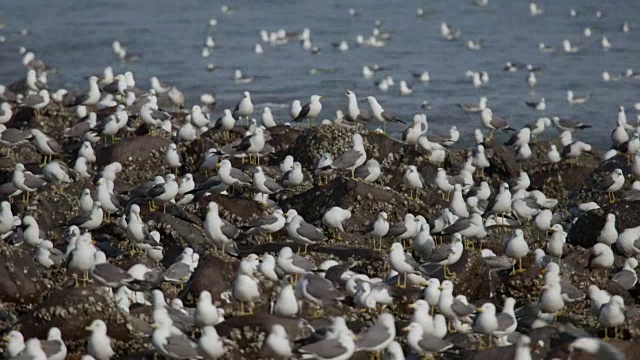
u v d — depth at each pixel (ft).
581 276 104.68
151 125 153.69
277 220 110.73
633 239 113.91
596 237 123.13
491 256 105.70
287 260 94.22
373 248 109.40
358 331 85.05
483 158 150.61
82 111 171.42
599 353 82.23
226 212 121.19
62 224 121.29
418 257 109.29
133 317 87.45
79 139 156.25
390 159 143.64
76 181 129.08
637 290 107.86
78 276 99.71
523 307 97.40
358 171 129.59
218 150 139.54
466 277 101.04
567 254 113.39
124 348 85.61
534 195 135.44
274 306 88.33
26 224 110.32
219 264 94.99
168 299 94.84
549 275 97.55
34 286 98.89
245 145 138.21
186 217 117.91
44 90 170.81
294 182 128.88
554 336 87.45
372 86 226.79
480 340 87.25
